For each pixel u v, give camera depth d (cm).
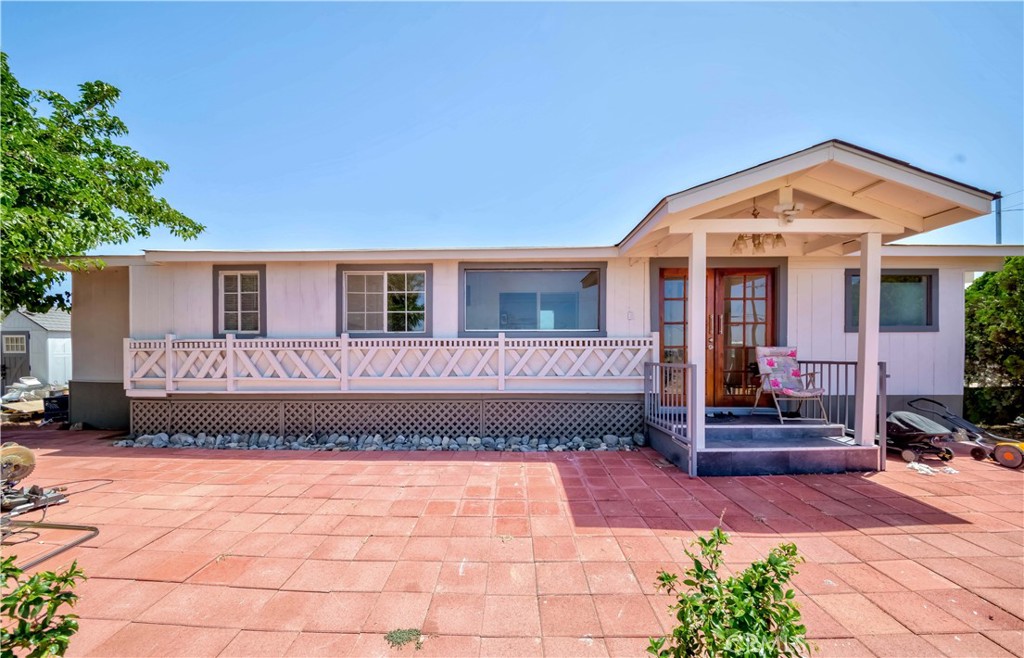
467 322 702
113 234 665
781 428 533
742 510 372
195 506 389
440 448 612
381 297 685
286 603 244
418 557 295
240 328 688
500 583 263
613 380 639
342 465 521
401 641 213
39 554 300
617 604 242
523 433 651
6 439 685
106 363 780
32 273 709
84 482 459
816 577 266
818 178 466
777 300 654
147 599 248
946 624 223
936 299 662
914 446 531
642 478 464
